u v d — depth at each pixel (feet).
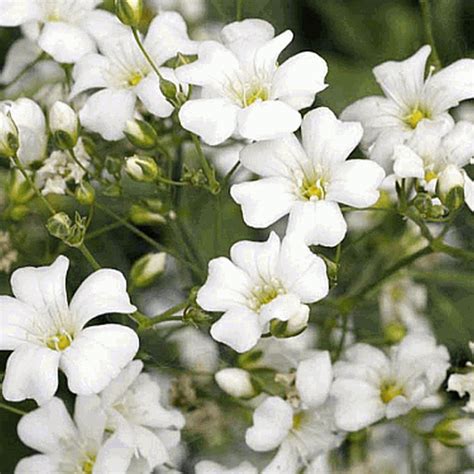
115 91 0.97
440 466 1.04
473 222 1.02
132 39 0.99
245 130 0.93
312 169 0.94
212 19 1.07
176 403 0.99
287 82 0.94
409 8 1.13
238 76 0.95
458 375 0.98
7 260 1.00
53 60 1.02
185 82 0.95
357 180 0.93
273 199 0.93
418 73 0.98
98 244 1.01
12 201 0.99
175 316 0.95
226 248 1.01
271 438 0.95
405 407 0.96
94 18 1.00
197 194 1.00
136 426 0.95
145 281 0.97
